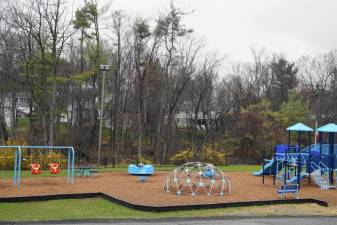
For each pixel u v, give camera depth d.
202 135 60.31
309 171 19.91
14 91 44.00
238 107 59.44
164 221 11.41
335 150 21.05
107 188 17.03
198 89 56.44
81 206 13.34
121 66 49.12
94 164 36.28
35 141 39.75
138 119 48.56
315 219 12.24
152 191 16.28
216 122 57.25
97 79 47.47
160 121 51.06
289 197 15.63
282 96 65.19
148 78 48.56
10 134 46.84
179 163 39.22
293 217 12.52
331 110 62.31
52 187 17.12
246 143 51.09
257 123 50.88
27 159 26.75
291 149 22.12
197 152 42.97
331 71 65.94
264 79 65.56
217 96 62.66
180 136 58.78
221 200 14.55
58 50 35.56
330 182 20.08
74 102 55.62
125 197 14.72
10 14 35.94
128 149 49.25
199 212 12.77
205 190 16.53
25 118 55.53
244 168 31.16
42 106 37.00
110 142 49.06
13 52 39.09
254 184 19.50
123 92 50.41
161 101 51.09
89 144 47.44
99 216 11.76
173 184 17.78
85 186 17.61
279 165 21.53
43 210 12.51
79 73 39.66
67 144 46.34
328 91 64.94
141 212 12.55
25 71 36.75
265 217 12.38
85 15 39.34
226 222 11.44
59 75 39.00
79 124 49.62
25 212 12.11
